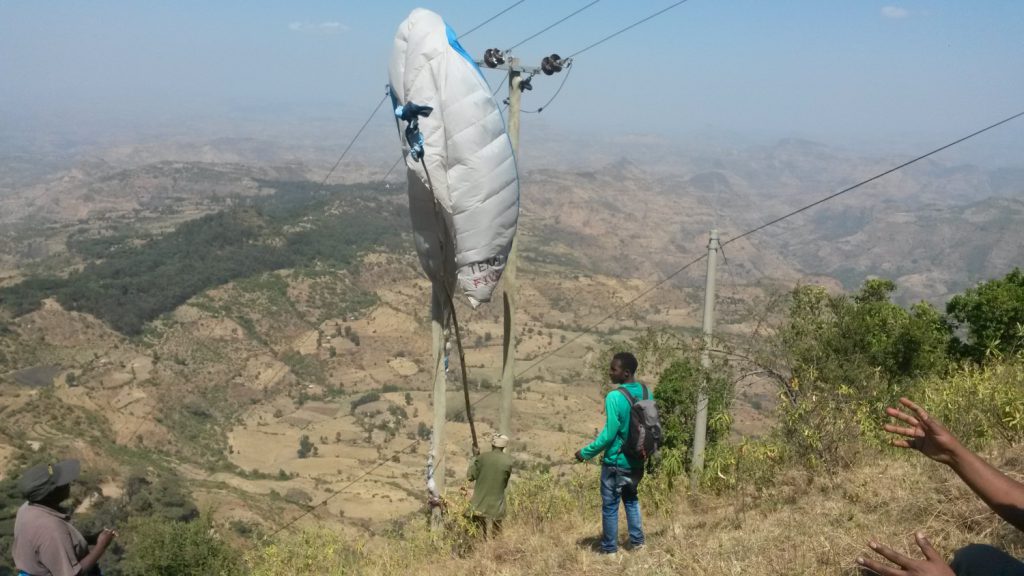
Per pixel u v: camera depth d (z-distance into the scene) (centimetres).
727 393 984
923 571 252
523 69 937
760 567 508
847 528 544
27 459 6303
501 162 789
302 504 6731
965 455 262
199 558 2305
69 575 448
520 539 747
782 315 1132
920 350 1374
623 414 634
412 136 788
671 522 711
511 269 892
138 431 9188
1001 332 1552
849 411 760
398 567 796
